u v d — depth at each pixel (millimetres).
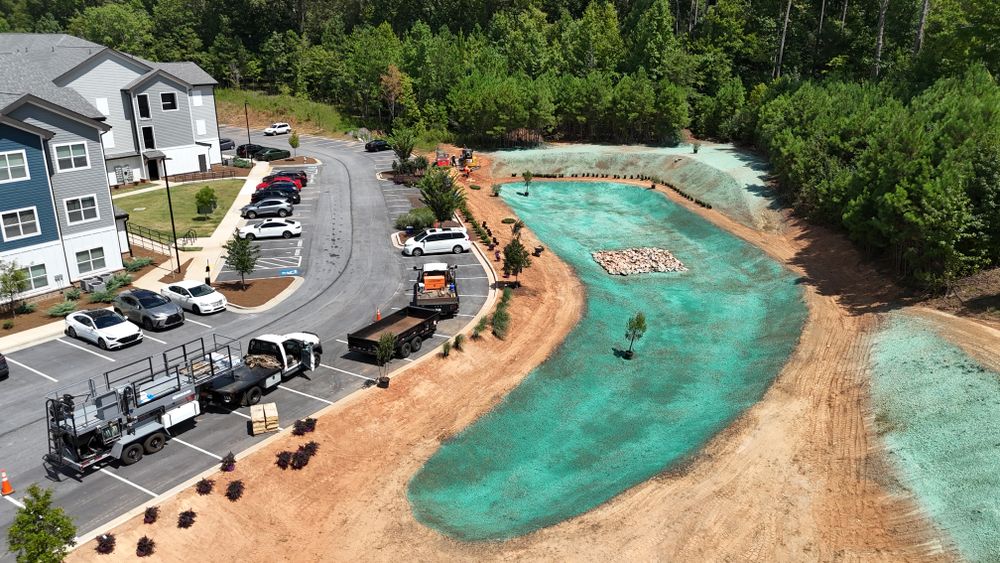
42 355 31391
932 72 65625
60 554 17344
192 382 25516
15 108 35344
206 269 41469
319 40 117688
